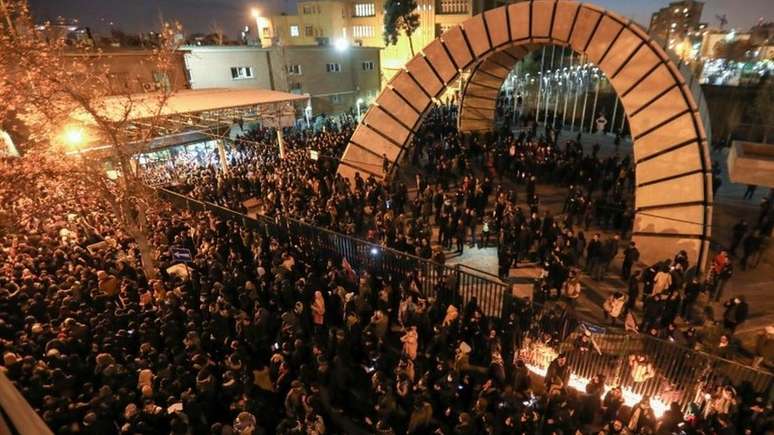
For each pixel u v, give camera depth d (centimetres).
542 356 992
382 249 1261
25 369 790
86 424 674
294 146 2623
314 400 778
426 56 2066
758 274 1345
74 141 1276
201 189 1992
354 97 4772
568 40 1703
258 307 1027
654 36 1656
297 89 4197
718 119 3170
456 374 857
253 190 2109
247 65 3825
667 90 1438
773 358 941
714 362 834
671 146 1445
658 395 897
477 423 768
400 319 1069
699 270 1355
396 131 2198
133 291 1129
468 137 2552
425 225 1494
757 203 1909
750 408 758
